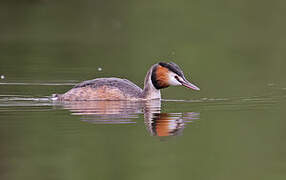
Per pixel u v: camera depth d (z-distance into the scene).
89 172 10.32
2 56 25.12
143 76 20.61
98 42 29.05
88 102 16.02
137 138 12.34
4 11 37.97
